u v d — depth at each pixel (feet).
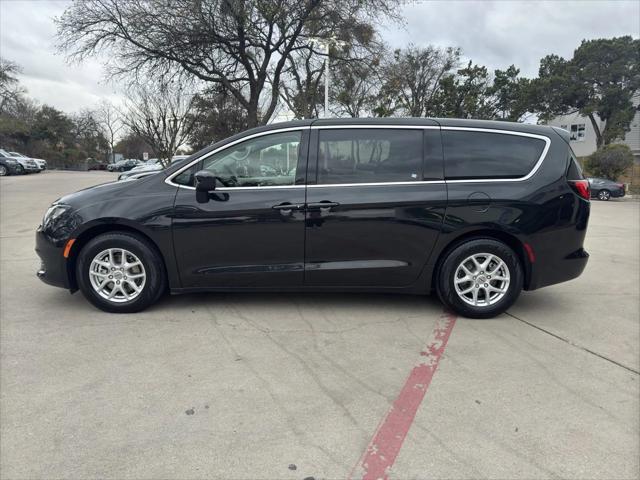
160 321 14.12
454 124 14.57
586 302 16.93
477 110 133.49
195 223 14.07
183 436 8.68
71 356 11.78
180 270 14.40
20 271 20.12
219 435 8.73
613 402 10.03
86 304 15.55
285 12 60.75
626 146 106.83
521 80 137.80
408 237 14.20
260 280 14.49
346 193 14.07
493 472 7.86
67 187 73.56
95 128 261.44
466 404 9.87
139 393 10.11
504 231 14.12
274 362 11.62
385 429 8.98
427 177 14.23
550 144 14.55
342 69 70.54
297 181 14.21
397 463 8.04
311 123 14.49
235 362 11.59
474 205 14.07
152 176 14.61
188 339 12.86
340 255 14.32
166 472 7.77
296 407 9.67
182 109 80.02
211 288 14.66
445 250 14.46
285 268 14.35
